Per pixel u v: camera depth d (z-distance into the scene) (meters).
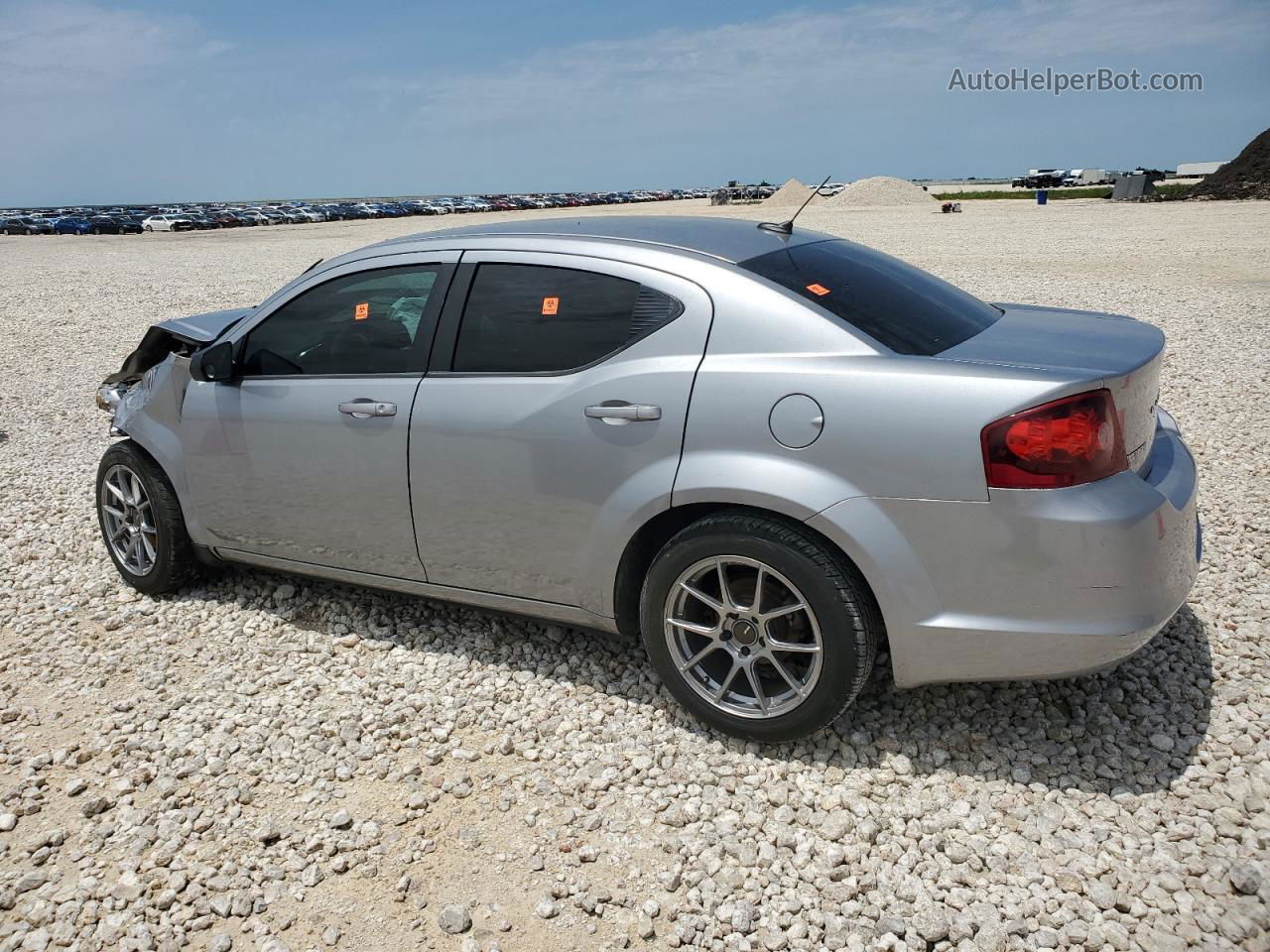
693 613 3.15
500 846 2.73
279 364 3.86
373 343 3.63
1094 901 2.41
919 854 2.61
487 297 3.41
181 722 3.41
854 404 2.72
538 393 3.22
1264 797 2.74
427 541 3.55
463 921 2.43
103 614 4.30
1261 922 2.31
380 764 3.12
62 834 2.81
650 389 3.01
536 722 3.32
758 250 3.26
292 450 3.76
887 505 2.70
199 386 4.04
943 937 2.33
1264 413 6.70
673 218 3.89
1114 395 2.60
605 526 3.12
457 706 3.45
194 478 4.10
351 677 3.67
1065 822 2.69
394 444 3.50
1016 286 13.97
